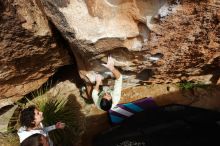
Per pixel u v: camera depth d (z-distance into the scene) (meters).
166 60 4.93
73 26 4.20
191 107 5.15
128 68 5.09
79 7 4.04
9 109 5.51
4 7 3.76
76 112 5.57
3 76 4.76
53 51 4.77
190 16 4.14
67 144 5.34
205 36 4.48
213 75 5.55
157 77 5.44
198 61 5.05
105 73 5.12
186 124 4.91
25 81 5.13
